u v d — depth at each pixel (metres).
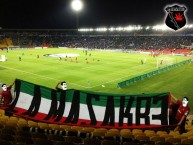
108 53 94.00
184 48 102.88
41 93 17.55
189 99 33.50
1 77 47.00
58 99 17.33
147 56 83.81
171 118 16.62
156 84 42.38
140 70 56.22
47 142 10.73
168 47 107.56
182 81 44.62
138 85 41.75
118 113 16.61
